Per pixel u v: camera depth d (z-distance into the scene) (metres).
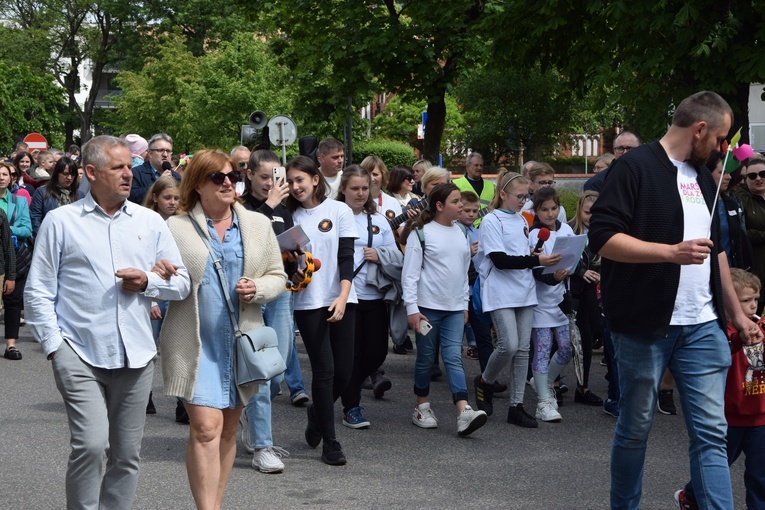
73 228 4.62
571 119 30.08
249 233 5.07
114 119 57.19
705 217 4.73
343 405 7.68
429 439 7.30
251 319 5.04
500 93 29.92
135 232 4.71
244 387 4.98
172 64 46.72
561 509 5.60
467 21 20.47
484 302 7.73
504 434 7.47
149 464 6.55
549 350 8.02
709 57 12.46
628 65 12.87
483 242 7.74
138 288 4.62
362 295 7.38
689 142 4.71
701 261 4.36
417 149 44.56
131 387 4.66
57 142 45.50
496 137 31.38
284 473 6.35
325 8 21.97
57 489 6.01
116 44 60.06
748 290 5.10
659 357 4.72
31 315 4.55
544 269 7.84
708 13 12.41
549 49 15.80
